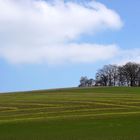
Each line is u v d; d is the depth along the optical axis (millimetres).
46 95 85438
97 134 37406
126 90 94438
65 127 41719
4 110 59875
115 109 57875
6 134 37938
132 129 40125
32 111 57812
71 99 72438
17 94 92250
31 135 37281
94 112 55031
